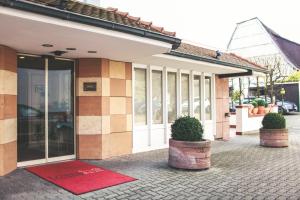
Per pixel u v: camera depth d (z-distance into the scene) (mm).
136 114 9711
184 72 11328
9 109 6707
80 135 8359
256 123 16938
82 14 5137
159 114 10484
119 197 5184
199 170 7113
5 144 6523
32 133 7562
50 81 7984
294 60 33844
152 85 10227
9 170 6734
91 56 8133
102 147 8406
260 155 9281
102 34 5613
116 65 8883
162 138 10445
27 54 7512
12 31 5328
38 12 4582
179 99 11047
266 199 5152
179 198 5164
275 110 19656
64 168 7184
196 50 11320
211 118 12773
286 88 33812
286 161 8336
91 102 8383
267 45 33156
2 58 6434
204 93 12203
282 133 10914
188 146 7066
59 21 4938
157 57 8328
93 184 5855
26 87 7508
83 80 8375
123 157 8711
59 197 5148
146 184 5957
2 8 4309
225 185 5941
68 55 7910
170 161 7402
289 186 5906
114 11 7793
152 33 6281
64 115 8234
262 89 32188
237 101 27344
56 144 8039
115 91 8844
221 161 8312
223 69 11219
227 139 13211
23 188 5625
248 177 6566
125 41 6195
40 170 6926
